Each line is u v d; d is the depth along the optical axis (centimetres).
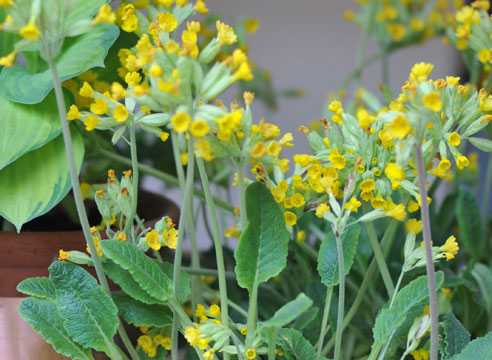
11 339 125
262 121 116
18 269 125
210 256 155
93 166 139
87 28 113
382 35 189
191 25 118
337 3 268
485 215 165
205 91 114
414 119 112
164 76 114
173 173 160
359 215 140
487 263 158
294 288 146
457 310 142
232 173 157
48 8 112
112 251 119
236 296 141
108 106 119
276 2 267
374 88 273
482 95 121
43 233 125
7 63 112
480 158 202
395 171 112
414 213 141
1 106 124
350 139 123
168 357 140
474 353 117
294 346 120
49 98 125
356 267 139
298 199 124
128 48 134
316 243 149
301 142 265
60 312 120
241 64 114
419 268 133
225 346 119
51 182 123
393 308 120
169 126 118
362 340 137
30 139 122
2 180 123
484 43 132
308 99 271
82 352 121
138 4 129
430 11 186
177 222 135
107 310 120
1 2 111
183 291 122
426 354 125
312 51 270
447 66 261
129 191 123
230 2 265
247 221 119
